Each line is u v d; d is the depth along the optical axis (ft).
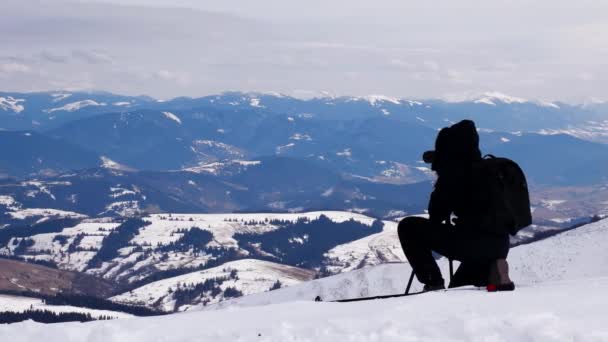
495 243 22.57
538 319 16.16
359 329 16.71
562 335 14.90
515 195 22.61
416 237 23.84
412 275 24.21
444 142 22.91
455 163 22.75
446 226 23.29
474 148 22.80
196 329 18.07
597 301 19.04
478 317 16.78
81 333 17.66
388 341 15.44
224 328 17.92
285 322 17.62
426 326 16.30
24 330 17.93
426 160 23.61
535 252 425.28
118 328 18.13
